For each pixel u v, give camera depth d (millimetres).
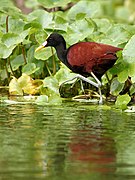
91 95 15141
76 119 12047
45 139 10266
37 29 15883
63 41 15062
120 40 15305
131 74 14375
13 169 8570
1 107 13359
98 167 8680
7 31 16109
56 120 11938
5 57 15336
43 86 15016
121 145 9922
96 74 14664
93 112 12930
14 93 15344
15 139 10250
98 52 14312
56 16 16266
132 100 14797
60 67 15984
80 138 10383
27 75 15562
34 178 8188
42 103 13984
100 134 10703
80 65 14516
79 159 9062
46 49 15875
